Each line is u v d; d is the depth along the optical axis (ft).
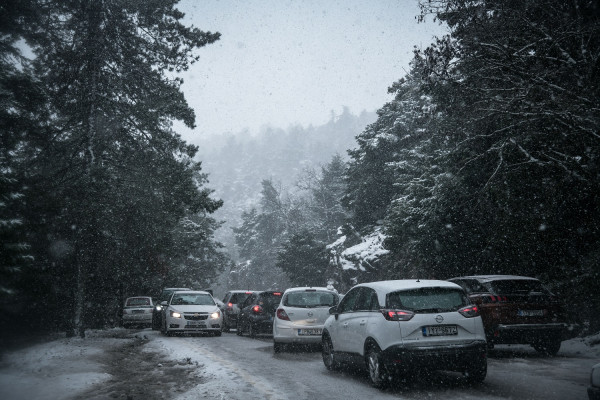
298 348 44.04
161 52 65.36
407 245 63.41
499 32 44.80
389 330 24.21
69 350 40.75
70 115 60.64
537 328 32.68
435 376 27.37
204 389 24.63
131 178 63.93
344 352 28.84
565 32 40.98
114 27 61.16
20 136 53.01
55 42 60.18
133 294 114.42
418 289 25.35
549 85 40.93
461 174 49.73
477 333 24.50
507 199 44.78
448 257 58.18
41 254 52.75
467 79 46.73
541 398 20.94
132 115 62.75
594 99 40.11
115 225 64.59
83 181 53.47
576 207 44.73
